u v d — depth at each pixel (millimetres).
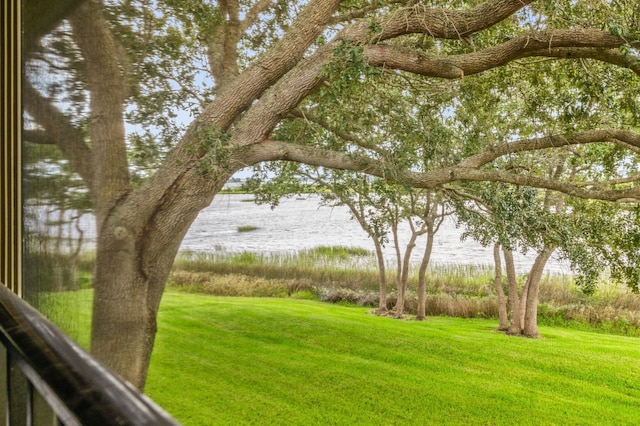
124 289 4238
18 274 2029
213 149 4250
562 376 10383
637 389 9930
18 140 2039
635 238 6824
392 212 7070
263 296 14812
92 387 340
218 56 5301
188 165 4500
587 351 11164
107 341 4195
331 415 9539
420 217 12633
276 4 6469
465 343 11625
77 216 3385
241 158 4668
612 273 7367
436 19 4398
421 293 13336
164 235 4418
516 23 5496
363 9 5844
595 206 7316
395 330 12234
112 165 3982
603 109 5656
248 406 9477
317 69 4633
